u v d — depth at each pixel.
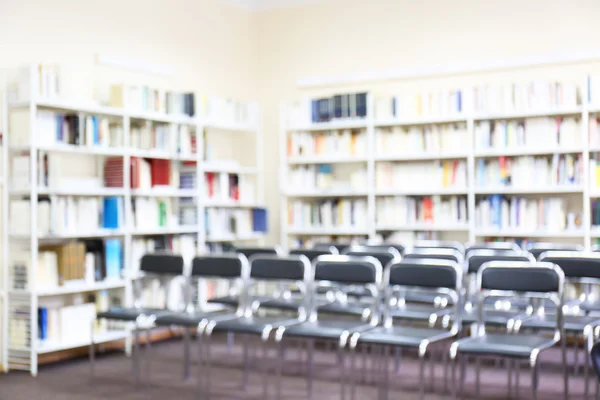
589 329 5.12
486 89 7.91
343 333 5.01
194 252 7.96
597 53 7.66
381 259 6.50
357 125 8.41
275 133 9.24
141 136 7.49
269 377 6.12
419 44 8.52
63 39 7.07
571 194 7.84
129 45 7.77
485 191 7.87
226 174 8.56
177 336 8.08
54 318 6.55
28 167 6.35
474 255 5.91
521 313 5.82
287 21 9.24
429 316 5.81
